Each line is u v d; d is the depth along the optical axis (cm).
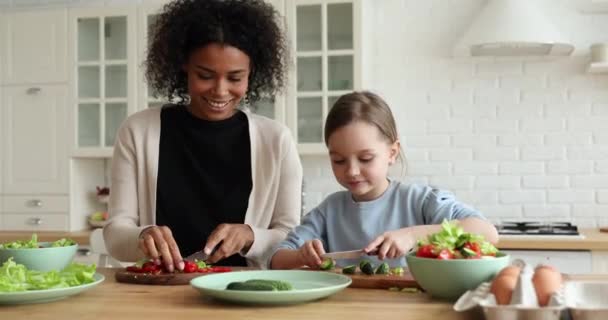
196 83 176
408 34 367
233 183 187
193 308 110
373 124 167
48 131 377
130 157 187
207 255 159
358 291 126
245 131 190
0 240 354
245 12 183
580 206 352
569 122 353
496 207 359
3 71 382
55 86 377
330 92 348
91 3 394
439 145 364
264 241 169
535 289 97
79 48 375
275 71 201
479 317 100
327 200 184
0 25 382
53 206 378
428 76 365
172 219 185
